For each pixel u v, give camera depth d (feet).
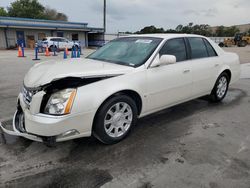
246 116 13.94
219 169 8.45
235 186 7.54
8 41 94.58
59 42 77.82
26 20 98.99
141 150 9.72
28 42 99.09
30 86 8.77
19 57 51.88
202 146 10.14
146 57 11.14
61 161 8.80
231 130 11.87
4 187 7.33
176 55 12.53
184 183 7.66
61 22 109.29
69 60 12.23
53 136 8.27
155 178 7.89
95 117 9.31
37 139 8.57
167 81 11.71
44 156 9.12
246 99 17.67
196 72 13.43
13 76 25.80
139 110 11.10
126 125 10.56
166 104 12.24
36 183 7.55
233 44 125.70
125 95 10.07
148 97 11.01
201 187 7.47
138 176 7.99
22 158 8.95
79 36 114.52
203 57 14.29
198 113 14.33
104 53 13.07
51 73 9.04
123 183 7.62
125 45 12.83
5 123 10.73
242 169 8.46
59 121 8.14
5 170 8.18
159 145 10.17
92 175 8.01
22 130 9.17
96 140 10.42
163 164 8.72
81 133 8.91
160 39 12.14
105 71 9.54
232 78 16.94
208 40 15.12
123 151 9.61
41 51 71.51
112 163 8.74
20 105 10.07
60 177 7.88
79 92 8.57
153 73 11.01
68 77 8.61
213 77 15.01
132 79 10.16
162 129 11.86
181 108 15.25
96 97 8.93
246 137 11.09
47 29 102.73
